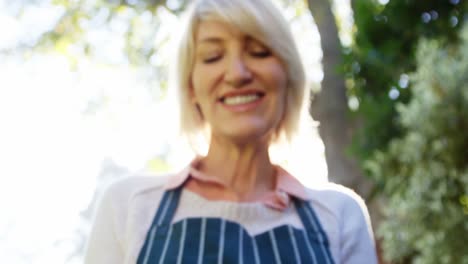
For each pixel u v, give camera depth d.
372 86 7.21
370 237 2.39
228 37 2.20
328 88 7.45
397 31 7.10
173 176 2.29
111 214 2.25
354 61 7.18
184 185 2.28
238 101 2.21
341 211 2.37
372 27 7.13
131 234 2.19
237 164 2.29
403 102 6.86
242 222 2.21
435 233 5.97
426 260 5.98
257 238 2.18
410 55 7.04
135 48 10.15
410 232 6.07
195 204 2.22
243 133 2.19
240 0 2.20
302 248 2.20
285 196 2.28
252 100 2.21
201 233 2.16
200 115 2.37
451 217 5.93
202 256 2.12
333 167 7.25
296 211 2.30
